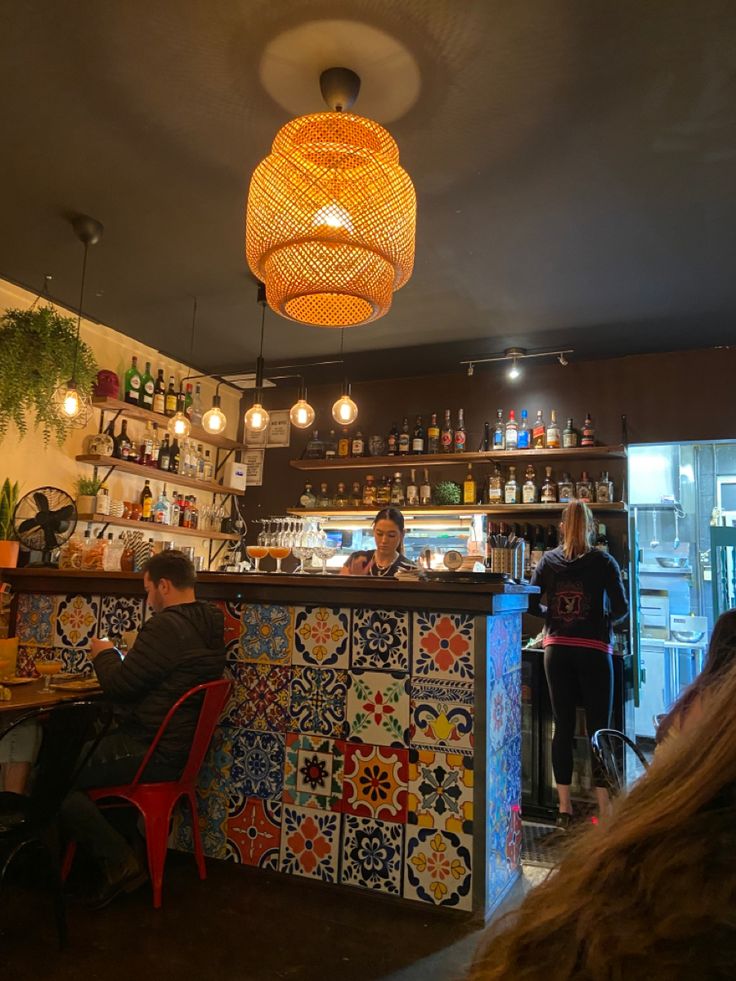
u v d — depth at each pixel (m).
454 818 2.50
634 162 2.74
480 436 5.27
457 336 4.65
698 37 2.11
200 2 2.04
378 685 2.70
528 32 2.10
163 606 2.84
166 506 5.03
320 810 2.72
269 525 5.09
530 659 3.98
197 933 2.30
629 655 4.57
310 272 2.33
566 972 0.36
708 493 6.52
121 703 2.64
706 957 0.32
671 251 3.43
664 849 0.36
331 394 5.83
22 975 2.02
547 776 3.85
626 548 4.80
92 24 2.15
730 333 4.47
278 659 2.89
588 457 4.86
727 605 5.27
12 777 2.85
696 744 0.41
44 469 4.29
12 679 2.96
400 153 2.70
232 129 2.63
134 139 2.70
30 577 3.39
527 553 4.96
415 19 2.07
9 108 2.54
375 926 2.38
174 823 2.96
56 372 3.76
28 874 2.71
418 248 3.45
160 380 5.05
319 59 2.25
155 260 3.67
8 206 3.18
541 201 3.02
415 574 2.93
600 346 4.76
